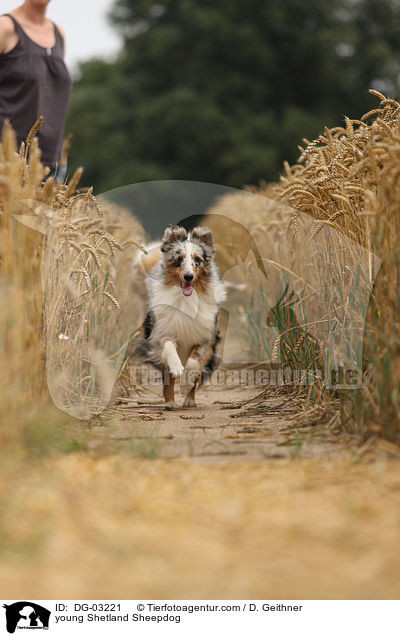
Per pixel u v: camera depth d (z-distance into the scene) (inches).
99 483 259.0
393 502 241.3
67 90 512.4
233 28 2554.1
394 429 306.8
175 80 2691.9
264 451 314.5
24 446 288.5
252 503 242.8
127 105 2684.5
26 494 243.3
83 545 210.7
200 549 208.8
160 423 405.1
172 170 2448.3
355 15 2866.6
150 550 208.1
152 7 2815.0
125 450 305.4
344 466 283.9
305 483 262.8
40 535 210.8
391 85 2738.7
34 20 500.7
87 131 2598.4
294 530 220.7
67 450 302.0
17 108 488.7
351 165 378.0
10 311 300.4
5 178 309.0
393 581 191.3
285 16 2608.3
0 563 199.8
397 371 304.0
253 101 2554.1
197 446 327.6
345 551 207.2
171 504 241.8
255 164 2300.7
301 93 2687.0
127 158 2522.1
